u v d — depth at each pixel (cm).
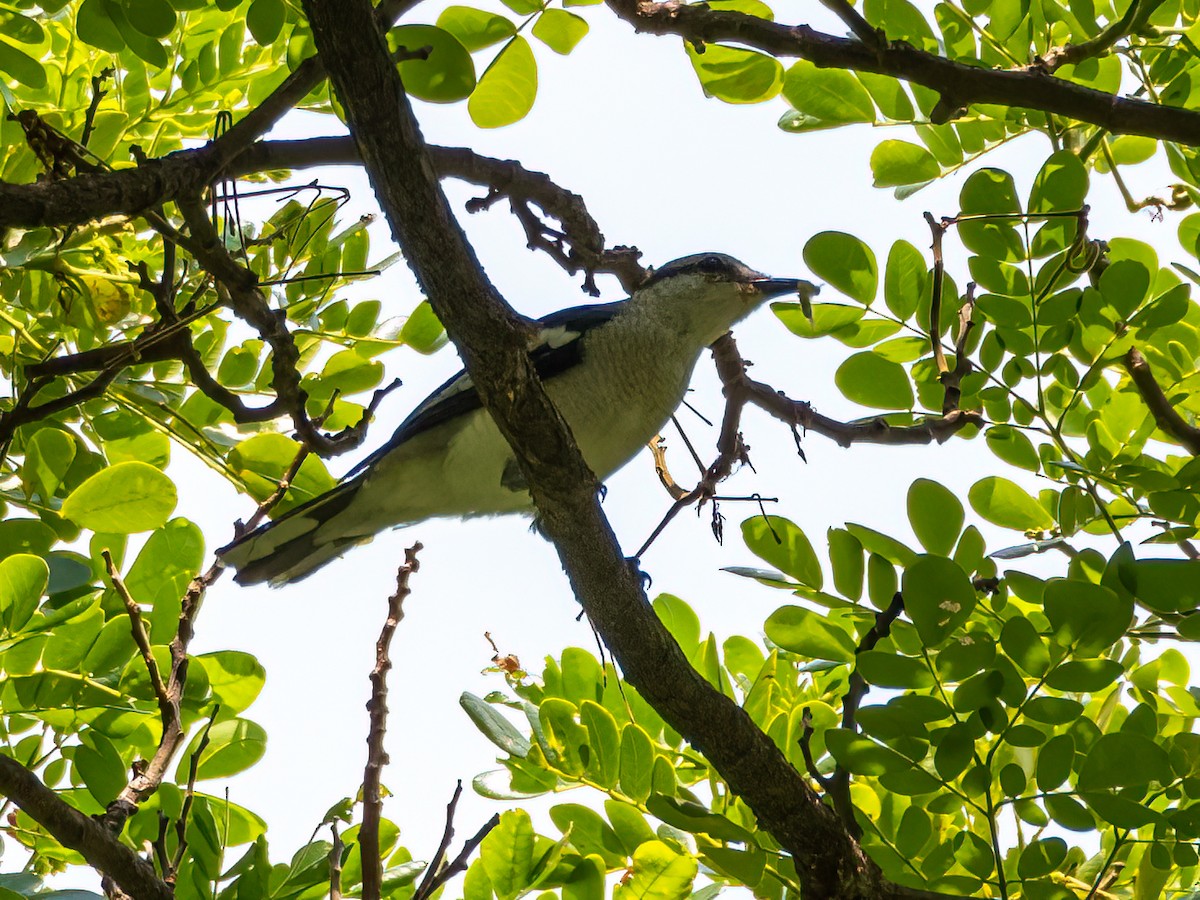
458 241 662
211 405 1027
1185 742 766
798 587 796
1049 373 900
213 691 851
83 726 827
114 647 812
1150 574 716
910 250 912
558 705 816
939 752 729
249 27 826
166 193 743
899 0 945
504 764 859
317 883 788
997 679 722
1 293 968
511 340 688
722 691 923
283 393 895
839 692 977
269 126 783
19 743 870
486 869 749
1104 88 993
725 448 970
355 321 1042
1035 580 744
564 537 764
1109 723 905
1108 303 852
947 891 808
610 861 809
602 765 812
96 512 820
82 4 816
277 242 1018
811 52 845
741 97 960
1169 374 956
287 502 1045
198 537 906
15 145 913
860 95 957
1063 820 730
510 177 998
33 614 779
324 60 608
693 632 937
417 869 812
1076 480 896
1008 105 845
